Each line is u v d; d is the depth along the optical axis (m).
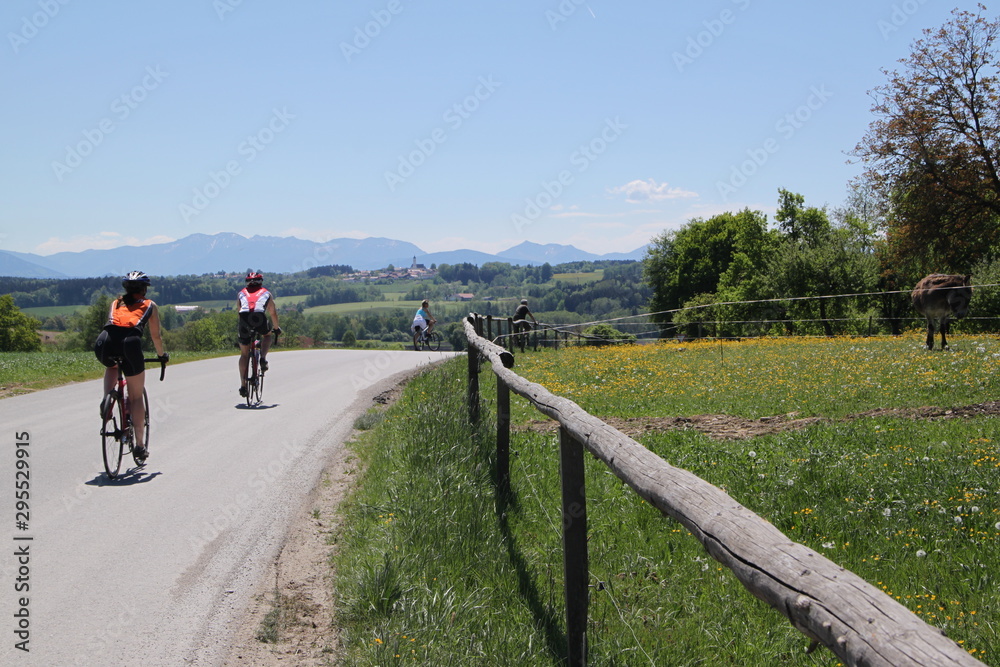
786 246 50.59
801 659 4.03
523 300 27.61
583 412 4.15
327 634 4.11
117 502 6.43
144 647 3.87
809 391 13.07
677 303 72.00
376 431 9.51
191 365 18.92
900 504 6.09
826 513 6.04
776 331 46.09
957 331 29.22
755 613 4.63
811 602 1.92
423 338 29.53
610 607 4.70
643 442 8.95
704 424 10.45
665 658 4.04
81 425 9.82
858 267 44.66
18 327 78.25
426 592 4.46
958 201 26.39
